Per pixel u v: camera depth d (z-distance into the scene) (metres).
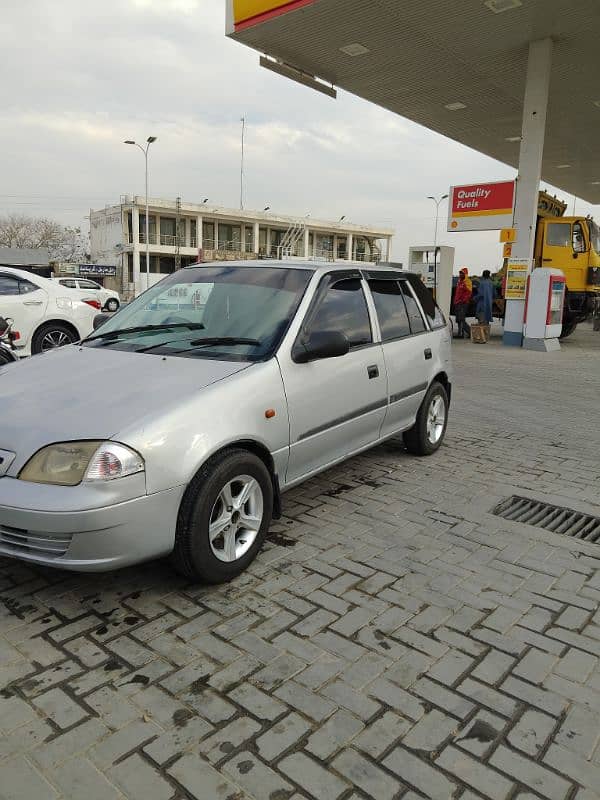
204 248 59.38
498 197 15.82
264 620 2.97
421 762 2.13
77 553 2.77
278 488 3.66
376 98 18.19
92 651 2.71
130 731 2.24
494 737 2.26
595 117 19.80
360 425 4.45
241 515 3.33
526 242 15.62
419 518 4.30
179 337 3.99
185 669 2.60
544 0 12.07
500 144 24.17
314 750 2.17
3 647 2.72
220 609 3.06
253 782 2.03
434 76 16.28
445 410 5.99
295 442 3.73
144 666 2.61
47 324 10.03
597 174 29.41
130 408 3.02
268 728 2.27
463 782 2.05
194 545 3.04
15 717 2.30
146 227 49.69
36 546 2.81
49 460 2.82
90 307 10.68
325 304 4.21
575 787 2.04
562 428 7.20
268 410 3.46
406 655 2.73
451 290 18.83
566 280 17.09
